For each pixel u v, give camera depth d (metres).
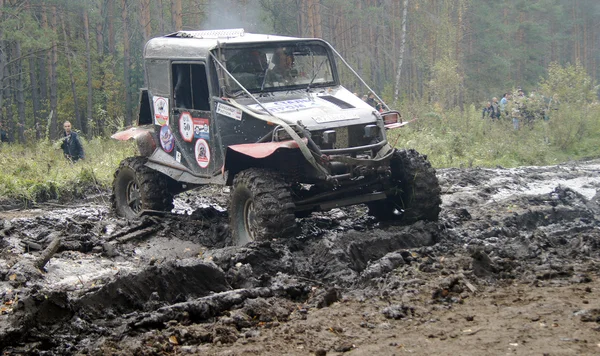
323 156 7.49
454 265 6.47
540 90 27.45
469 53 48.22
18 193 11.88
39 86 42.03
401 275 6.36
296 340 4.94
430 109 24.00
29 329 5.00
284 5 37.28
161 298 5.94
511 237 8.34
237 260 6.77
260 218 7.35
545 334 4.70
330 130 7.71
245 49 8.40
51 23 36.69
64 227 9.20
